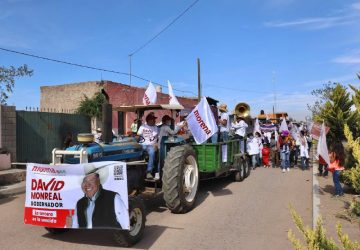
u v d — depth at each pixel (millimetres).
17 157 13758
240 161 13023
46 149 15117
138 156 8016
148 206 9016
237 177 12992
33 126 14539
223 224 7480
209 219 7867
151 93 13211
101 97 19609
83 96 21812
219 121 12328
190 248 6066
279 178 13930
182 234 6805
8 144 13031
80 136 6609
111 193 5789
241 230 7066
